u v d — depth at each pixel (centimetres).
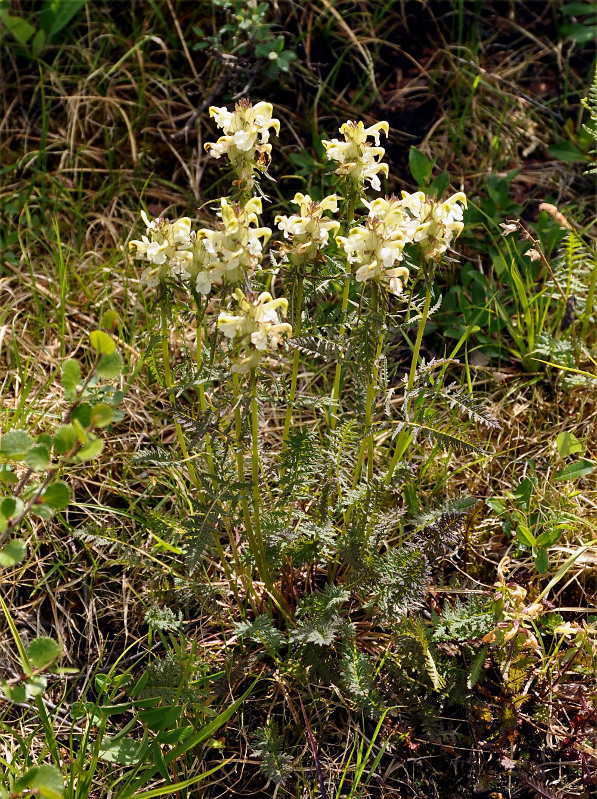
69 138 142
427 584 111
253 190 103
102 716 100
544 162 144
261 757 102
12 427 118
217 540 107
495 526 116
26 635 112
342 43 151
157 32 150
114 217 137
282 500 105
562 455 116
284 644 106
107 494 118
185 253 98
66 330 128
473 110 147
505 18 161
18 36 145
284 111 143
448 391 104
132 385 124
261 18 139
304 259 99
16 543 91
